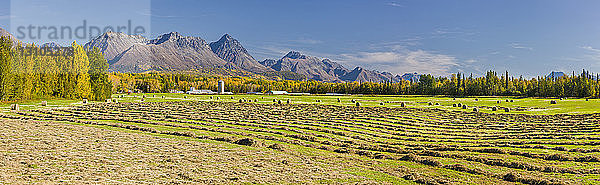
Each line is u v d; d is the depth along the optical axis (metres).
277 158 22.44
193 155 22.31
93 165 18.30
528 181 17.47
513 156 24.39
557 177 18.42
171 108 62.06
